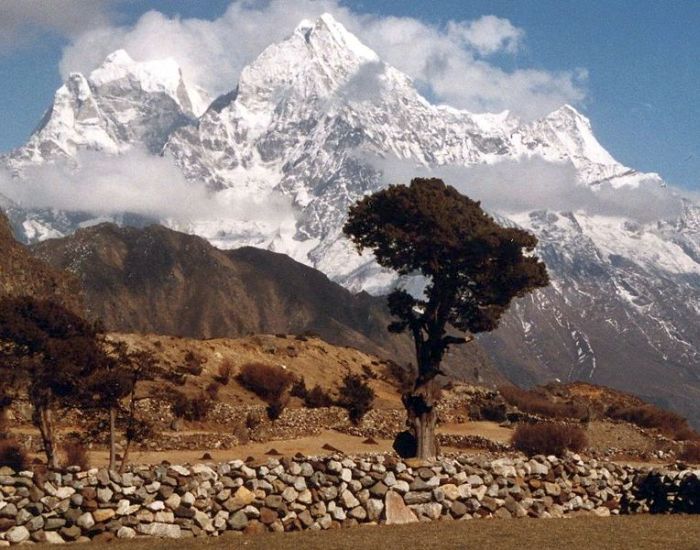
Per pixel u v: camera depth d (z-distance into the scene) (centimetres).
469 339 5684
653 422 9400
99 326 5456
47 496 2938
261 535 3019
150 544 2870
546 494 3453
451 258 5806
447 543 2866
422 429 5459
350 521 3166
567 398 10744
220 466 3117
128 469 3077
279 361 9300
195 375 8156
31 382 5038
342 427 8044
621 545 2839
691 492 3491
